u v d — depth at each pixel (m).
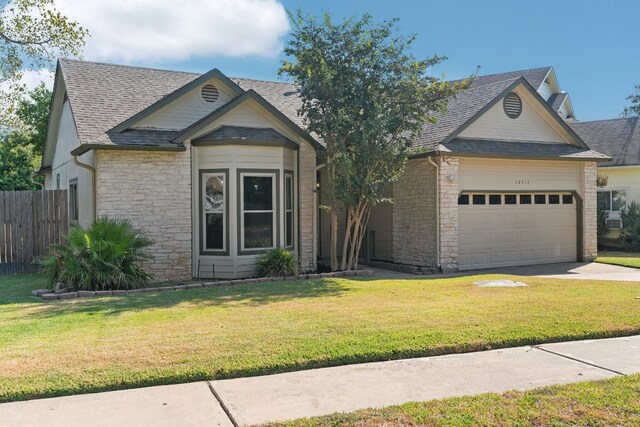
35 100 25.91
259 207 12.89
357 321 7.09
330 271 13.77
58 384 4.73
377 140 12.40
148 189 12.13
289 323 7.01
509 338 6.28
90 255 10.26
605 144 23.25
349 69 12.34
